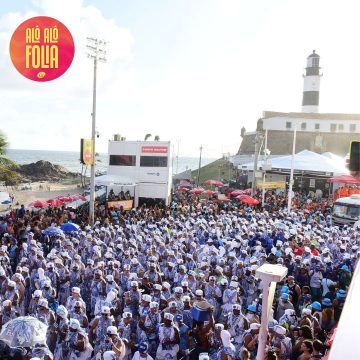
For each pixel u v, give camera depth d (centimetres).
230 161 8062
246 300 1390
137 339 1048
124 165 4031
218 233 2102
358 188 4312
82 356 889
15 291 1172
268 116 7862
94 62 2572
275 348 830
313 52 8394
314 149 6719
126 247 1856
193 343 1004
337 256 1875
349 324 194
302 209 3562
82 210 2978
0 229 2162
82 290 1402
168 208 3247
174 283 1405
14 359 430
